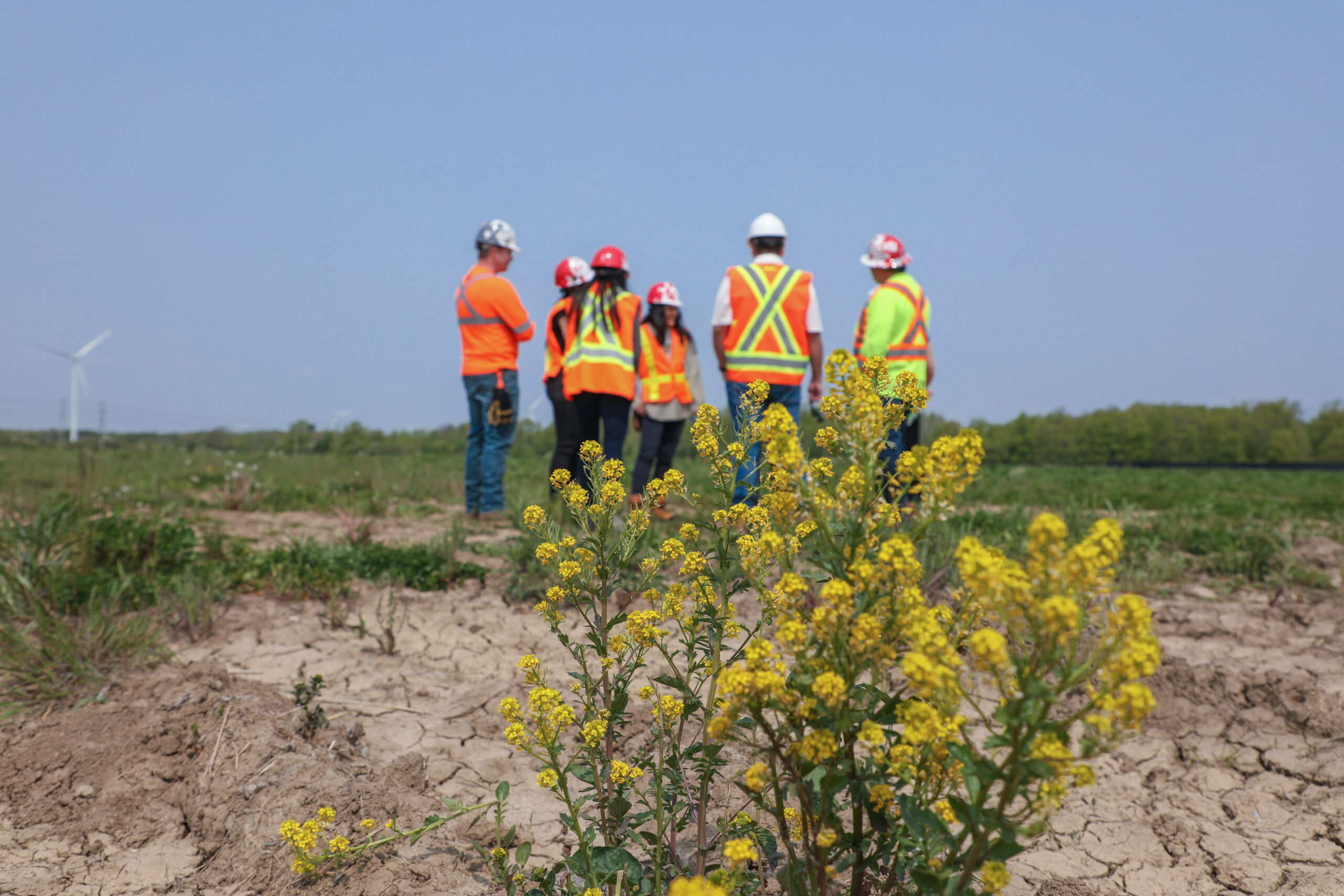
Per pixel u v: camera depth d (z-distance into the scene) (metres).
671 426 6.34
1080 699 2.97
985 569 0.98
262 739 2.48
